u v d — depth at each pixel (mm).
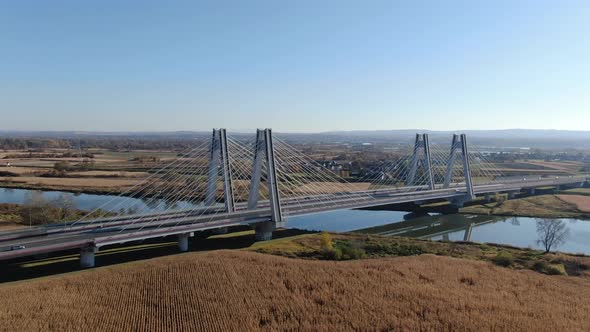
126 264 70125
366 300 53938
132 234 74375
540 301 55094
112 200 133875
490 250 84062
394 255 80875
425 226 117938
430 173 150375
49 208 102625
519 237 104750
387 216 129625
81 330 43750
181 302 51281
